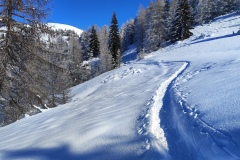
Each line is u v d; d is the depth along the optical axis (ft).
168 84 30.35
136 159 10.27
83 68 129.18
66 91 62.23
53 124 20.26
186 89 21.45
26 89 29.73
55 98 57.26
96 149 12.16
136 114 16.96
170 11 166.91
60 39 30.96
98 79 79.51
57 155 12.45
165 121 14.65
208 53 61.21
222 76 21.72
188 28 134.92
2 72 26.84
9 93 29.91
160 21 151.94
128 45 240.12
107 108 22.67
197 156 9.40
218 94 15.53
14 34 26.84
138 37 186.91
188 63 51.39
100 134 13.96
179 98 18.26
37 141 15.23
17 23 26.73
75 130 15.76
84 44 204.64
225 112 11.76
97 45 176.35
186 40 121.19
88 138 13.73
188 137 11.18
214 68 30.19
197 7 172.35
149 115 15.75
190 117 12.71
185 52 80.28
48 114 28.09
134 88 36.76
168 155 10.12
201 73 30.01
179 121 13.37
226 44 70.23
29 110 33.32
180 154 10.13
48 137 15.60
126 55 191.52
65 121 20.61
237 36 80.74
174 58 71.77
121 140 12.55
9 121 36.17
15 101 30.73
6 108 32.09
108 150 11.74
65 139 14.34
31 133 18.39
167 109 17.19
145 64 76.33
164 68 57.36
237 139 8.82
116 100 27.35
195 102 15.38
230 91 15.26
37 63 29.07
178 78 33.24
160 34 151.33
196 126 11.21
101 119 17.47
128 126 14.48
